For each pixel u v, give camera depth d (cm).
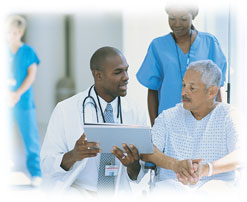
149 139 233
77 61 541
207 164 234
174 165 239
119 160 244
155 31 434
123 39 444
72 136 255
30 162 415
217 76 241
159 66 313
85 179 254
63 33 534
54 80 546
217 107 247
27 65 419
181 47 308
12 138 438
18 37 417
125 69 251
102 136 230
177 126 253
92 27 515
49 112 547
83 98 257
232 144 238
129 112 262
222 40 351
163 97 310
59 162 245
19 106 419
